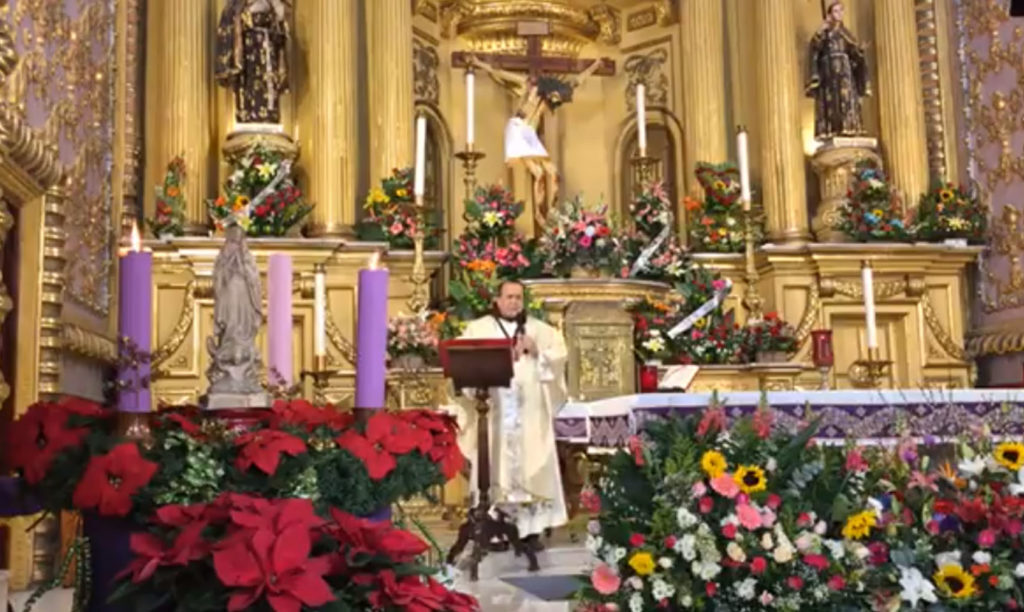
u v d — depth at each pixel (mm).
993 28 9617
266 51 8977
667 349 8328
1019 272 9148
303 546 1661
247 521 1704
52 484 2494
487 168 10516
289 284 3375
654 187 9172
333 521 1871
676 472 3217
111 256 7723
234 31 8828
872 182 9297
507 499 6207
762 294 9477
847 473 3352
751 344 8523
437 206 10266
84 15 6945
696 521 3090
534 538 6316
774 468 3266
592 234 8273
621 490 3352
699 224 9602
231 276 3021
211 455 2486
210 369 2971
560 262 8289
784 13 9953
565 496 7562
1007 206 9367
